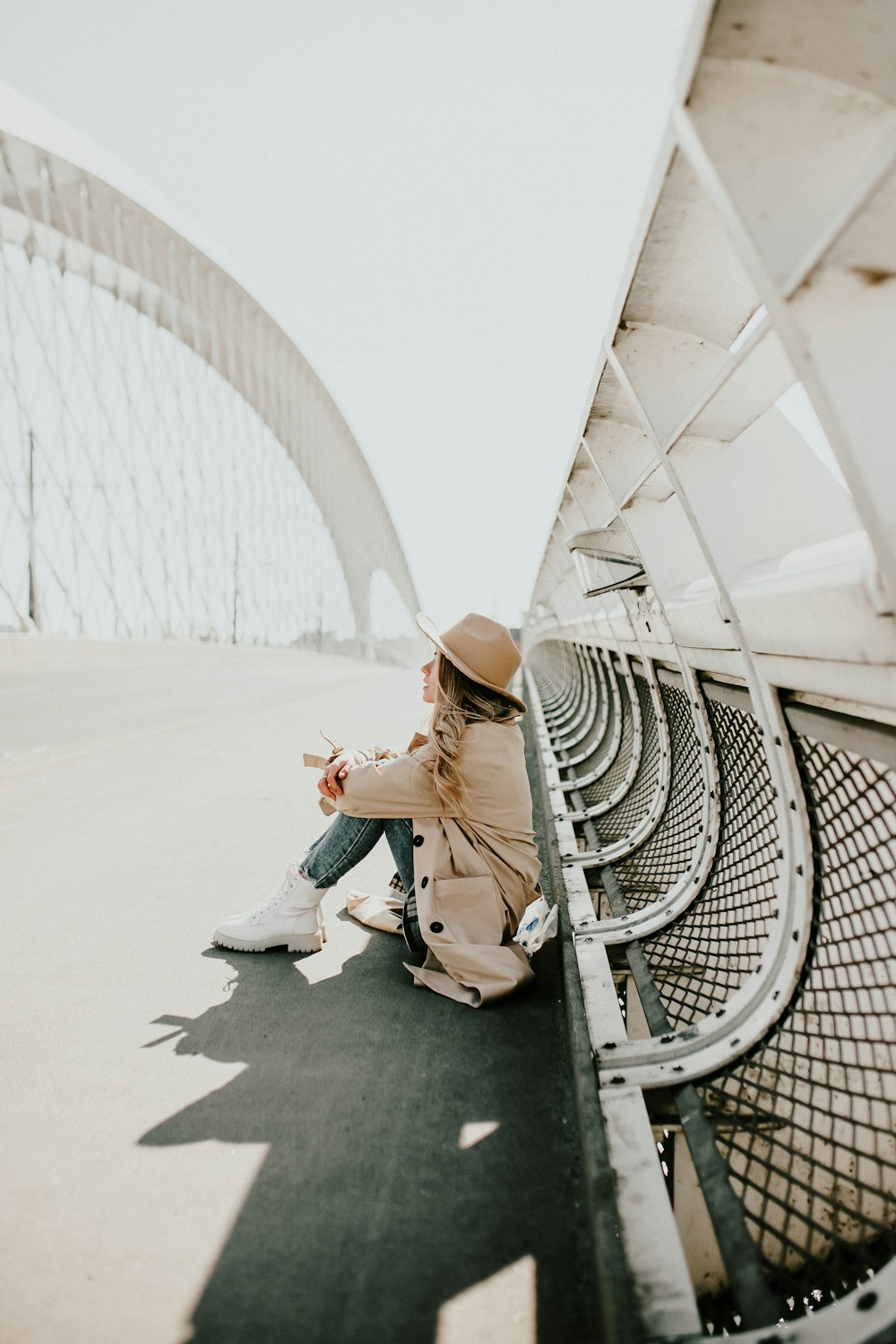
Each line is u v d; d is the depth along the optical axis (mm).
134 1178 1541
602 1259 1198
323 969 2586
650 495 2506
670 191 1294
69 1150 1629
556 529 5988
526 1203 1472
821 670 1355
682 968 2119
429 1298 1247
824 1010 1479
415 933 2488
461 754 2438
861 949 1389
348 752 2602
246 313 46062
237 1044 2084
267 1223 1420
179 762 6797
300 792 5488
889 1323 912
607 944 2430
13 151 29281
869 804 1359
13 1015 2240
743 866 2113
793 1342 968
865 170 818
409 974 2555
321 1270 1310
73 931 2902
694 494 1789
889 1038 1263
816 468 1835
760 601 1450
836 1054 1398
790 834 1703
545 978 2510
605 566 4148
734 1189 1310
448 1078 1921
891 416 992
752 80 970
